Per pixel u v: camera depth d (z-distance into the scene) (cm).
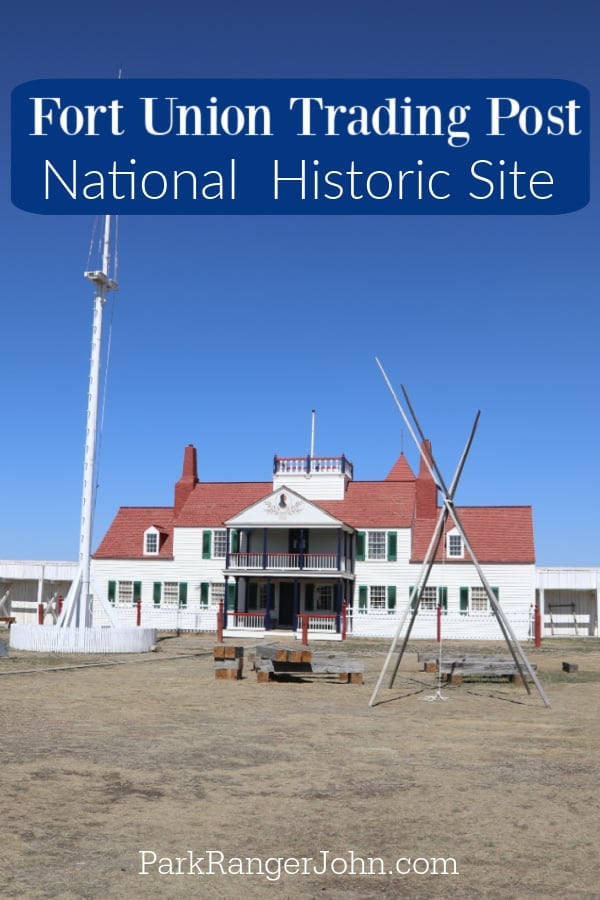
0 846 758
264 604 5009
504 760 1173
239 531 5075
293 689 2011
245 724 1464
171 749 1216
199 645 3731
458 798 954
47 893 651
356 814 884
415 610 2028
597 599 4947
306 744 1279
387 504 5116
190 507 5384
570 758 1191
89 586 3228
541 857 755
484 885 686
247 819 860
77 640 3048
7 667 2431
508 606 4794
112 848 761
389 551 4975
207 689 1984
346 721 1518
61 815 860
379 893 668
